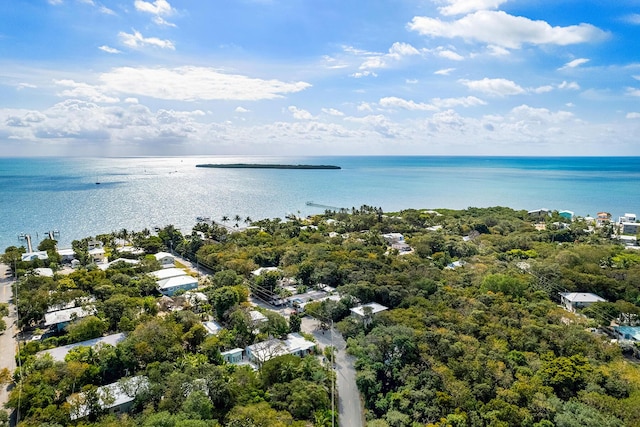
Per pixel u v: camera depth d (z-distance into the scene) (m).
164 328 68.31
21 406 50.69
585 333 67.94
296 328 77.94
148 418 47.50
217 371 57.12
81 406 51.25
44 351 67.69
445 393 54.94
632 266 107.94
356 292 86.38
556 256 114.06
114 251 132.00
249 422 48.25
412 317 75.12
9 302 91.94
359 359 64.25
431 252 132.25
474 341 65.69
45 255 124.62
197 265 128.50
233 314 76.56
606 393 54.91
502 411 50.88
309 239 143.88
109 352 62.06
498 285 88.88
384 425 49.97
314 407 54.41
